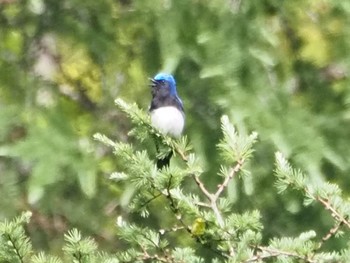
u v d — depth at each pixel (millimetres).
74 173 12062
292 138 12055
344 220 6164
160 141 6789
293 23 13070
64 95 14172
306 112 12359
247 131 11867
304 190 6363
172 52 12117
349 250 6199
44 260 6145
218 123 12570
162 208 12172
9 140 12508
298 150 12008
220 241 6230
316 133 12219
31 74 13914
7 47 14117
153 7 12891
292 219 12797
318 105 12906
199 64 12141
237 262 6016
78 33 13781
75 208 13086
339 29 13086
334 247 10609
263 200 12625
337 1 12812
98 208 13250
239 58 12086
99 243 13125
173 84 10844
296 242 6184
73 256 6082
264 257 6160
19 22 14148
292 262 6203
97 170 12523
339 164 12133
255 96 12039
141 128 6793
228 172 6730
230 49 12094
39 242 12844
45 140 12062
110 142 6562
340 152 12352
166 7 12633
